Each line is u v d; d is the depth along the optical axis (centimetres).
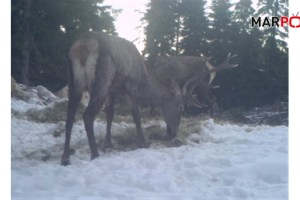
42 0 2372
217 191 546
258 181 596
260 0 2902
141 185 571
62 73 2420
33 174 634
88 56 721
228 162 690
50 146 859
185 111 1717
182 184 586
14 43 2162
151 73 897
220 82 2848
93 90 726
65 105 1202
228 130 1049
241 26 3073
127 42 833
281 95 2805
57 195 518
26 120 1096
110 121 850
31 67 2373
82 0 2527
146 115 1276
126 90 843
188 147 815
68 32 2466
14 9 2133
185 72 1390
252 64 2848
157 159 721
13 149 824
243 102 2819
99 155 758
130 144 883
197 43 3064
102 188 545
